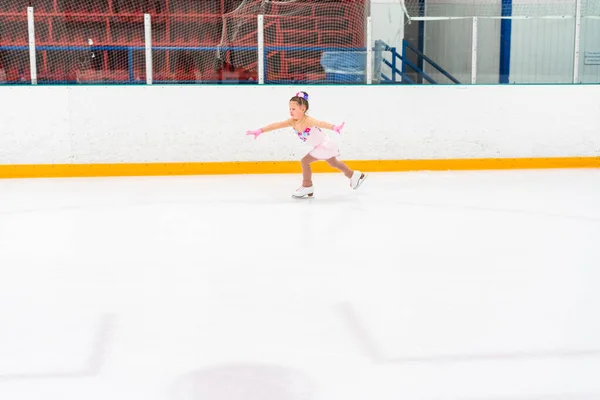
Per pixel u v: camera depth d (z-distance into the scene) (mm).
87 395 2484
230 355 2840
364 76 9164
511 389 2508
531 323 3195
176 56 9172
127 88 8547
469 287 3779
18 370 2701
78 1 10031
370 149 8984
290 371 2680
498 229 5332
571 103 9180
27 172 8500
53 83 8719
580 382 2561
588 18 9508
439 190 7340
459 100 9031
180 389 2527
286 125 6711
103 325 3201
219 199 6797
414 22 11906
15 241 4961
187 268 4203
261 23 8891
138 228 5398
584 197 6855
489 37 11289
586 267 4184
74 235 5156
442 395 2467
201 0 9938
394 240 4941
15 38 9867
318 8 9430
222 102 8719
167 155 8695
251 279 3955
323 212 6070
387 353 2852
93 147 8570
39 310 3426
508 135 9141
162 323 3225
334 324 3201
